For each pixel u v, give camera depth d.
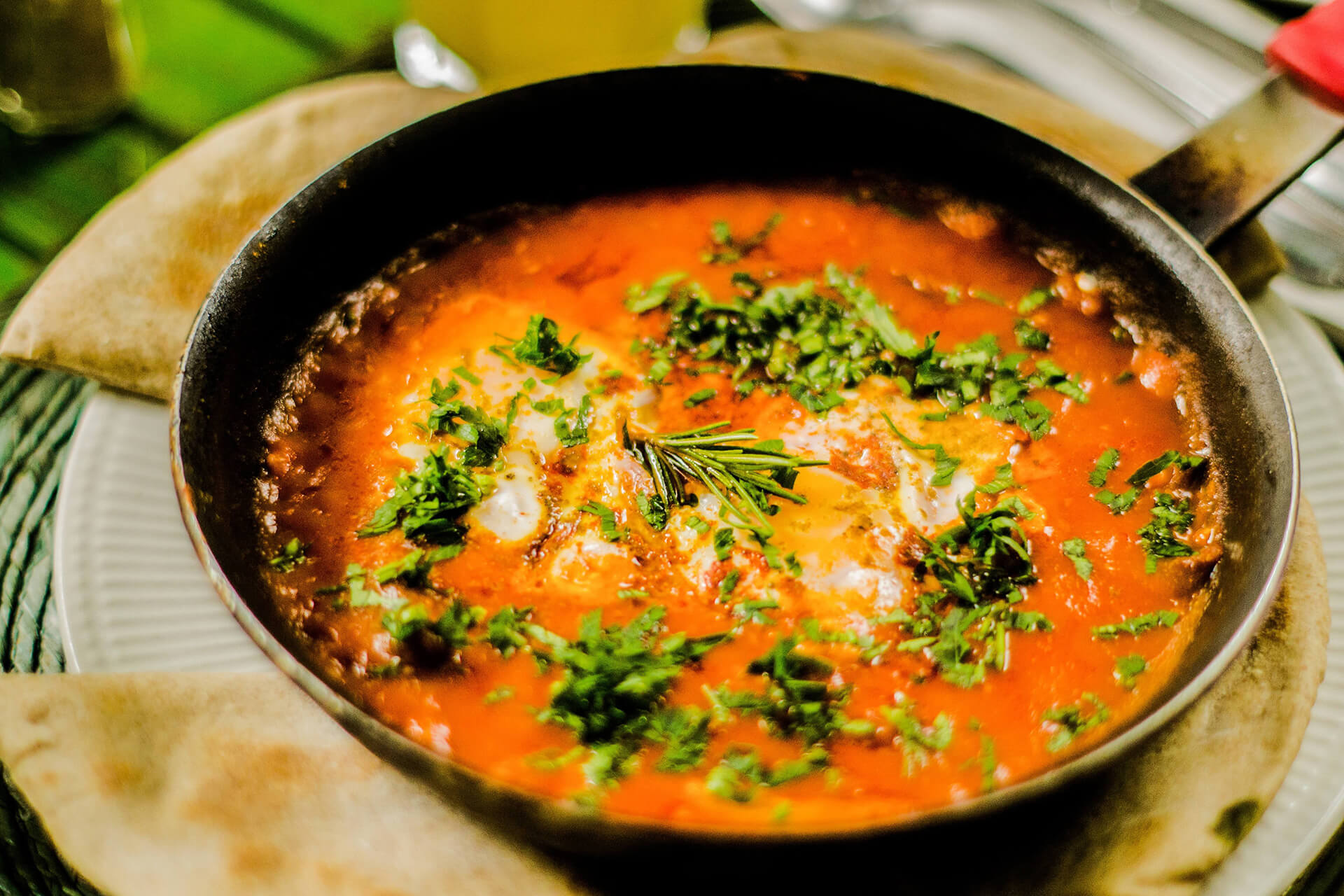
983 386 0.36
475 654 0.32
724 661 0.32
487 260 0.38
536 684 0.32
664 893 0.31
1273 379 0.33
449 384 0.36
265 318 0.35
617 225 0.39
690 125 0.38
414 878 0.31
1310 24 0.35
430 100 0.42
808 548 0.34
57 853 0.32
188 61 0.48
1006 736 0.32
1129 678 0.32
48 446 0.37
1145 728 0.29
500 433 0.35
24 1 0.43
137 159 0.46
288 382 0.35
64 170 0.45
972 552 0.34
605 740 0.31
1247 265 0.38
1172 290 0.35
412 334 0.37
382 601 0.33
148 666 0.33
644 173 0.39
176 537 0.35
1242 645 0.30
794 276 0.38
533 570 0.34
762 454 0.34
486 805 0.28
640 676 0.32
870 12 0.49
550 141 0.38
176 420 0.32
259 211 0.39
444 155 0.37
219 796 0.31
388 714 0.32
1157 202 0.36
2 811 0.32
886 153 0.38
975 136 0.37
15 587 0.35
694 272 0.38
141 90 0.47
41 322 0.36
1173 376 0.35
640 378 0.36
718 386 0.36
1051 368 0.36
